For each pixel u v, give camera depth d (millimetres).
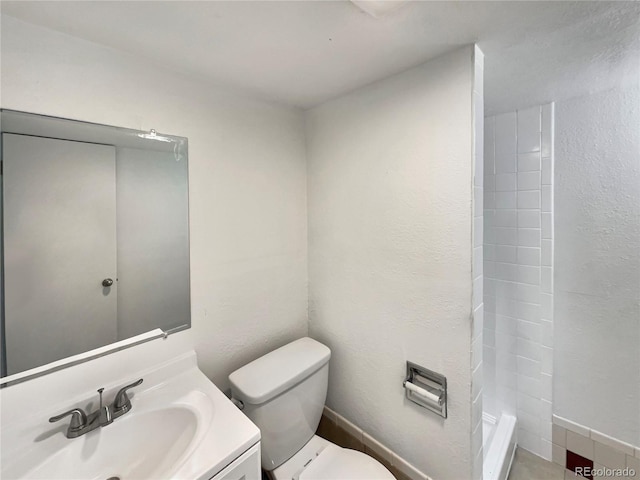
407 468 1240
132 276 1059
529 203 1573
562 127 1460
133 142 1046
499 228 1677
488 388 1767
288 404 1204
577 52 1012
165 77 1115
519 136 1582
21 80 834
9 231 833
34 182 866
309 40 939
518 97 1410
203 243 1243
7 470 760
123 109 1020
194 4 765
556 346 1549
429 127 1080
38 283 878
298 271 1616
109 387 983
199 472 723
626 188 1322
